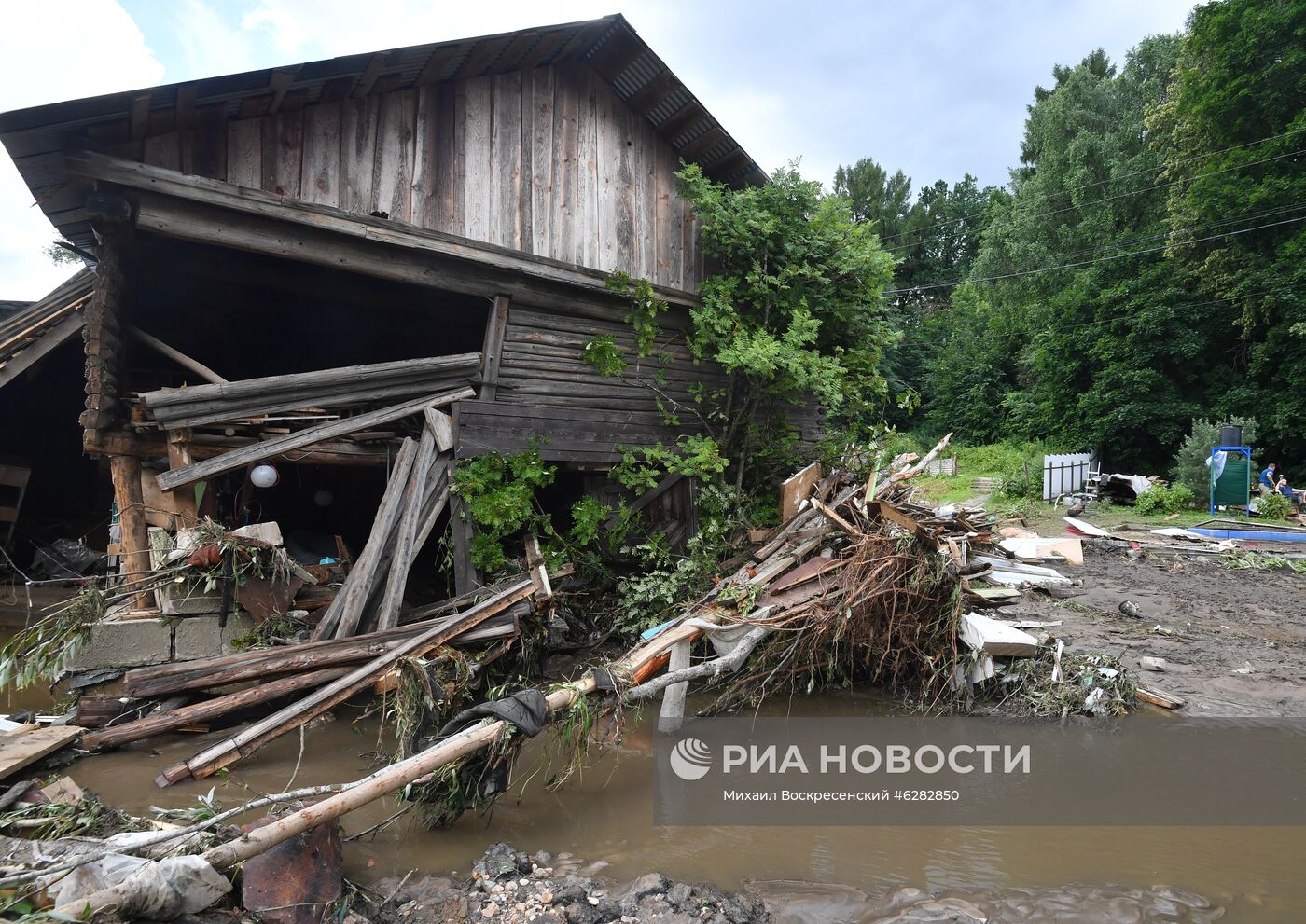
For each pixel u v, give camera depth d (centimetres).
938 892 396
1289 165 2423
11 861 351
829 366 908
